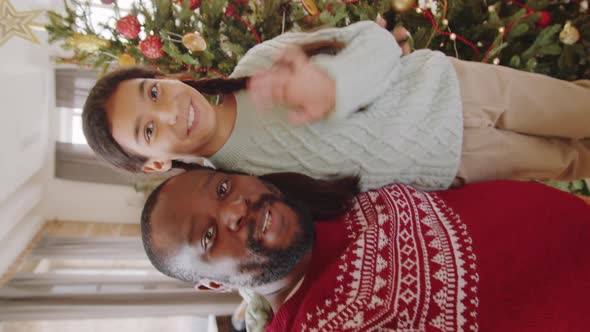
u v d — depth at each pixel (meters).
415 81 1.00
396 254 0.79
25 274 2.87
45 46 3.08
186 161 1.19
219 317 2.93
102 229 3.88
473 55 1.46
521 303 0.71
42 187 3.63
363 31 0.96
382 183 0.97
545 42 1.32
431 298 0.74
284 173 0.95
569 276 0.72
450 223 0.83
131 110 0.90
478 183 0.97
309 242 0.85
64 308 2.62
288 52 0.91
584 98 1.05
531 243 0.76
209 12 1.47
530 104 1.05
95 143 0.96
